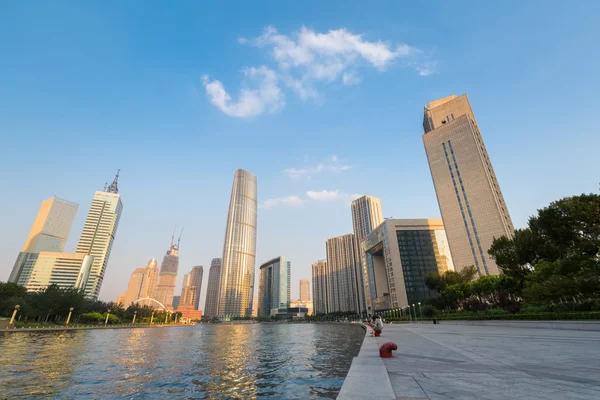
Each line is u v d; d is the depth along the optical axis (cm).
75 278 17888
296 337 6781
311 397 1499
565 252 4222
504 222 11881
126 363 2705
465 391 646
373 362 1088
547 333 2258
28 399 1495
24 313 8762
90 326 10000
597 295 3284
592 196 3778
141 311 16238
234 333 9400
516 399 571
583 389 638
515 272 5225
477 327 3631
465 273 9756
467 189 12838
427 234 15675
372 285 18150
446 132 14188
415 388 685
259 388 1716
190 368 2459
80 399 1503
